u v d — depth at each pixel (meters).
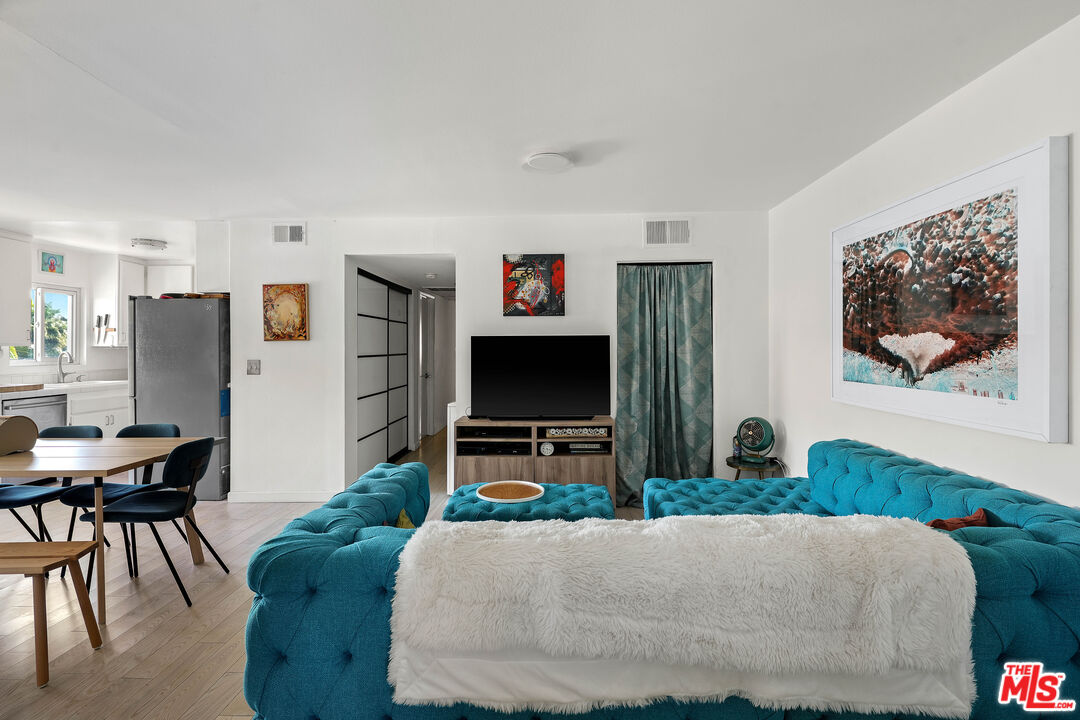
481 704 1.19
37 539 3.50
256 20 1.75
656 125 2.63
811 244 3.56
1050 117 1.81
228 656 2.22
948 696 1.16
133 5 1.66
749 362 4.30
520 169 3.27
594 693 1.18
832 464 2.64
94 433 3.57
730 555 1.20
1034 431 1.80
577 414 4.30
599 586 1.18
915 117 2.52
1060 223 1.74
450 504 2.83
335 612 1.24
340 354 4.52
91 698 1.94
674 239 4.32
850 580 1.17
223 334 4.51
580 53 1.98
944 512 1.88
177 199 3.92
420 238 4.47
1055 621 1.19
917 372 2.41
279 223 4.50
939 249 2.27
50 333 5.65
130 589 2.85
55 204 4.06
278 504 4.44
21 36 1.88
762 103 2.39
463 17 1.75
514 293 4.39
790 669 1.16
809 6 1.69
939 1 1.66
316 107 2.42
